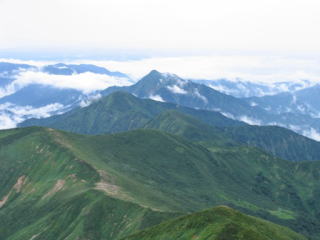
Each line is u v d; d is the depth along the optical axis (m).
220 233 131.50
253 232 132.38
